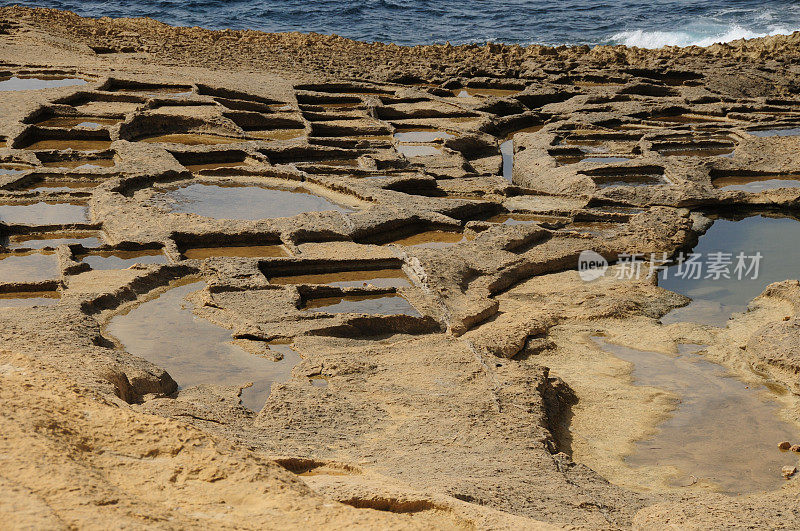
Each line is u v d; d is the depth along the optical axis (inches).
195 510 122.7
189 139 639.8
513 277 412.2
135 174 521.0
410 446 234.2
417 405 262.4
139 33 1015.6
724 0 1536.7
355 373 286.2
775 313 370.0
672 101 781.3
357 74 865.5
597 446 268.5
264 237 433.7
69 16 1105.4
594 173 578.6
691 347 344.8
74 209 474.0
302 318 337.1
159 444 138.4
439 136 687.1
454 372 289.1
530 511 189.3
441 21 1478.8
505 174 629.9
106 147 605.3
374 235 454.3
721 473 253.1
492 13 1533.0
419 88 828.0
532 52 973.2
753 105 756.6
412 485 194.1
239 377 289.3
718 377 318.3
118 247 410.3
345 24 1461.6
